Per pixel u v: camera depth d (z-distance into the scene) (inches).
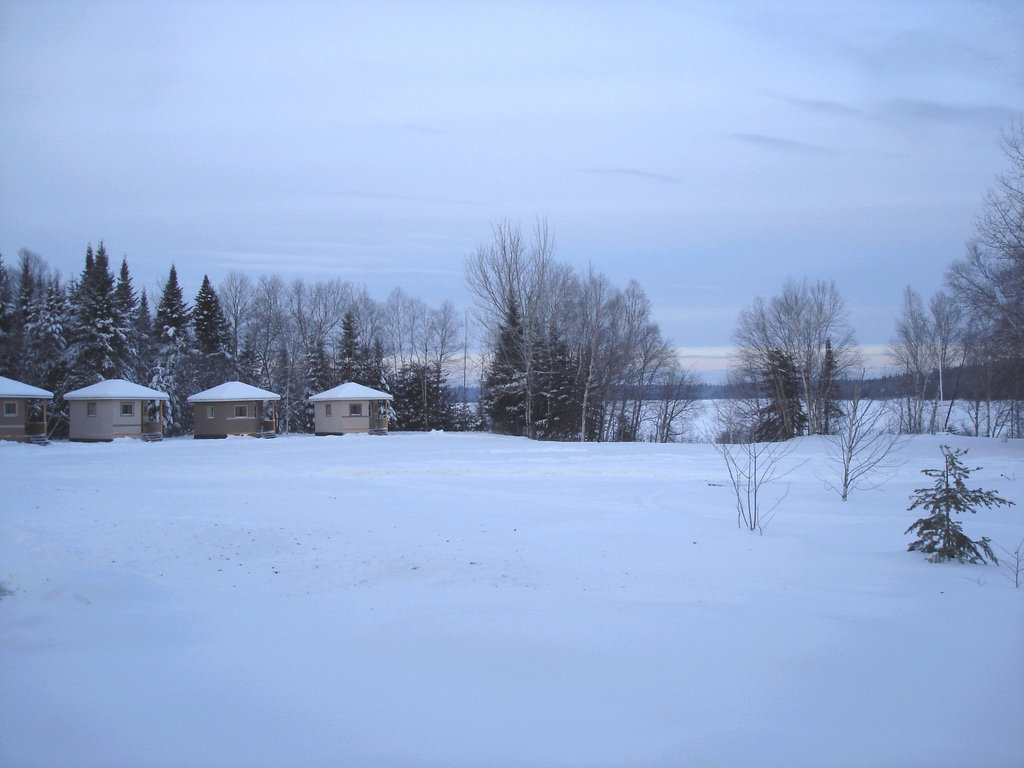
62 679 195.2
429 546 376.2
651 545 378.0
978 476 703.1
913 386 1941.4
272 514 478.0
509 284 1776.6
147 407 1739.7
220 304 2273.6
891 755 149.0
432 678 193.2
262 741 158.1
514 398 1850.4
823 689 182.4
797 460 903.1
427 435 1673.2
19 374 1811.0
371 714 171.6
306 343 2320.4
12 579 292.4
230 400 1711.4
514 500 567.5
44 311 1846.7
